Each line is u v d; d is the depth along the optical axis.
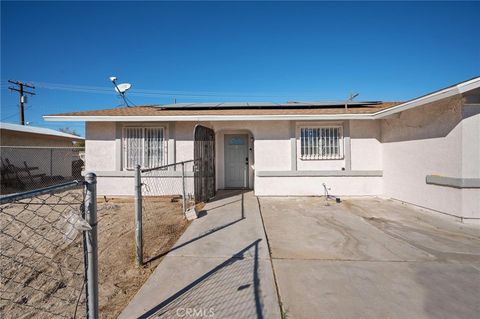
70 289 2.95
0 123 13.30
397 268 3.35
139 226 3.40
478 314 2.42
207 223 5.35
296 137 8.20
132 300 2.64
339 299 2.66
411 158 6.71
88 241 1.93
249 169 9.48
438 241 4.31
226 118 7.71
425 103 5.61
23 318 2.43
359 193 8.09
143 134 8.20
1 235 4.72
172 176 8.18
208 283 2.96
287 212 6.32
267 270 3.28
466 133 5.19
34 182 12.73
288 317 2.38
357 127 8.13
